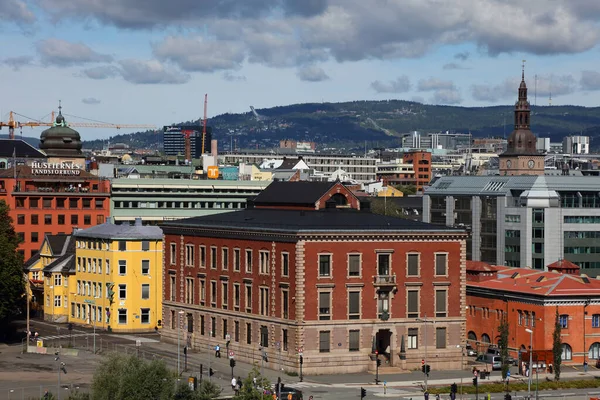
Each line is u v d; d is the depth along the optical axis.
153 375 165.62
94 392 165.62
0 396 182.88
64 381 199.12
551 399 193.00
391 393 192.12
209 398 170.50
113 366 167.38
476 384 190.75
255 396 169.12
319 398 186.38
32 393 186.62
